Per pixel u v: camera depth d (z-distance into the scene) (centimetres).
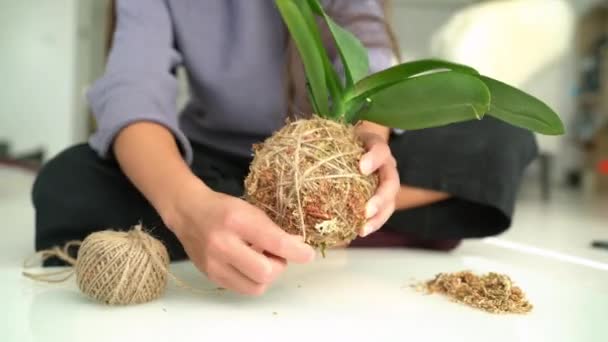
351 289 67
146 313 56
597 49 279
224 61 90
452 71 52
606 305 64
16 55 238
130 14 84
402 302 62
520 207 191
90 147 80
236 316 56
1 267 73
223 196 56
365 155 55
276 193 53
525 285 72
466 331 55
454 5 296
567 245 109
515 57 199
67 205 75
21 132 242
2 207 132
